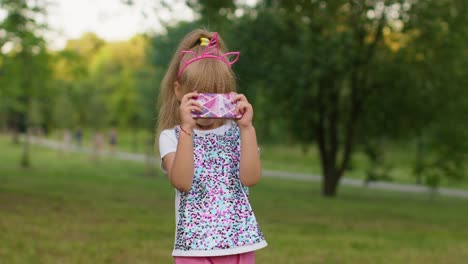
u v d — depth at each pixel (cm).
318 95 1812
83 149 4200
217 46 256
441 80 1636
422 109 1762
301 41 1575
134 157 3656
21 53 1591
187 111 229
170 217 953
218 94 233
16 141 4547
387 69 1650
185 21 1314
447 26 1540
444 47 1553
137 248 652
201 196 234
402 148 2086
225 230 231
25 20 1233
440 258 711
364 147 1997
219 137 243
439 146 1795
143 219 904
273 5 1619
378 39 1597
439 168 1814
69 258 580
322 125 1886
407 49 1597
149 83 3177
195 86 242
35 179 1706
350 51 1544
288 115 1883
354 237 866
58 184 1553
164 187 1731
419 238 905
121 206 1081
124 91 4644
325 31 1506
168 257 611
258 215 1109
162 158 245
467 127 1783
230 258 232
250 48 1659
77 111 3956
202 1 1307
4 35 1234
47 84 2147
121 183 1789
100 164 2923
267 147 4088
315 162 3766
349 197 1856
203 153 239
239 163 240
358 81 1745
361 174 3081
